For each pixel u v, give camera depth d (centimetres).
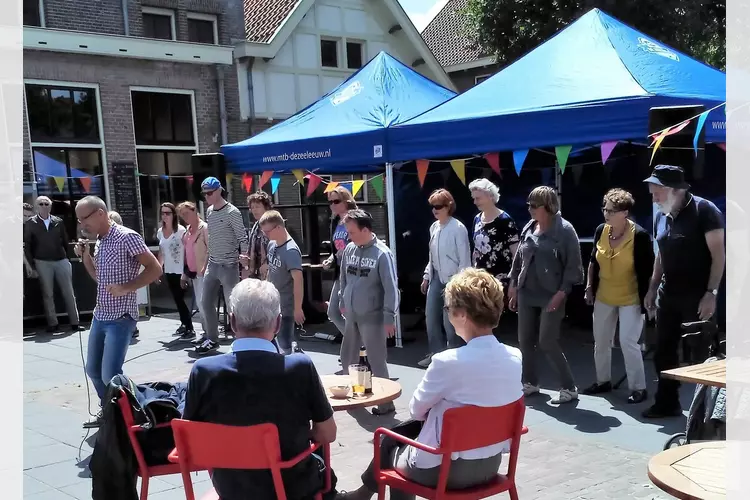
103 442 299
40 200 920
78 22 1252
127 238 451
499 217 565
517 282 531
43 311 956
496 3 1540
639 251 499
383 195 1073
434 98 848
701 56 1642
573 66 657
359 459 428
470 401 266
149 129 1330
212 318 754
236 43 1466
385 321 486
